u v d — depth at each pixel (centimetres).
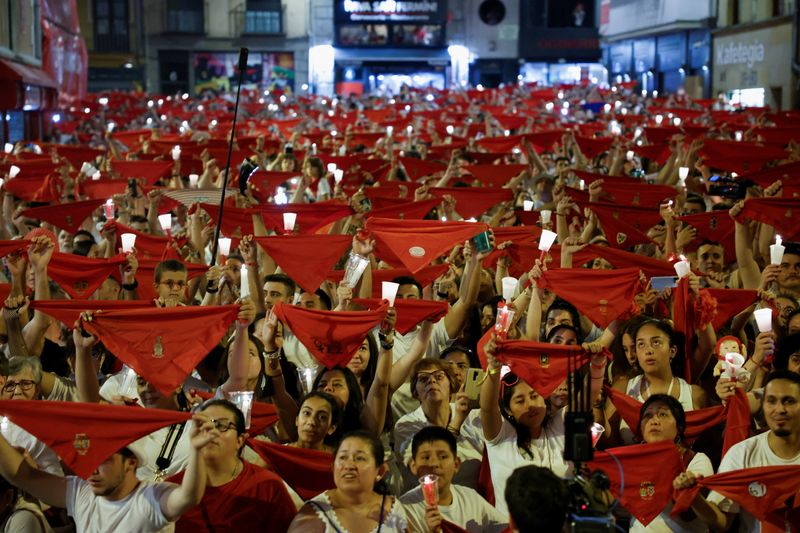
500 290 982
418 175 1655
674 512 595
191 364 642
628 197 1252
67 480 562
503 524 622
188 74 5791
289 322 694
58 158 1639
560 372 641
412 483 695
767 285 839
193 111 3556
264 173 1480
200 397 672
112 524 536
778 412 619
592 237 1103
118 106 3916
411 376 735
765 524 589
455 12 5791
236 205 1214
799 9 3556
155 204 1249
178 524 569
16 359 676
